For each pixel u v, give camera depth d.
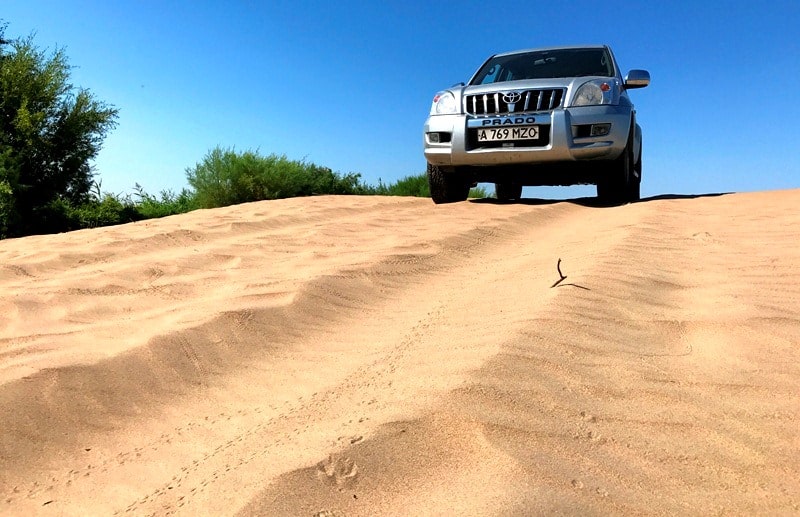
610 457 1.48
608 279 2.81
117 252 4.48
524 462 1.45
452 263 3.78
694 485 1.38
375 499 1.38
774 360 1.97
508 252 4.02
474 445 1.53
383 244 4.30
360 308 2.95
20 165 9.25
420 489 1.40
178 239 4.89
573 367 1.93
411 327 2.58
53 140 10.03
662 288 2.73
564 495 1.33
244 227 5.39
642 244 3.63
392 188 12.31
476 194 10.53
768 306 2.41
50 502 1.62
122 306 3.12
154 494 1.58
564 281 2.83
